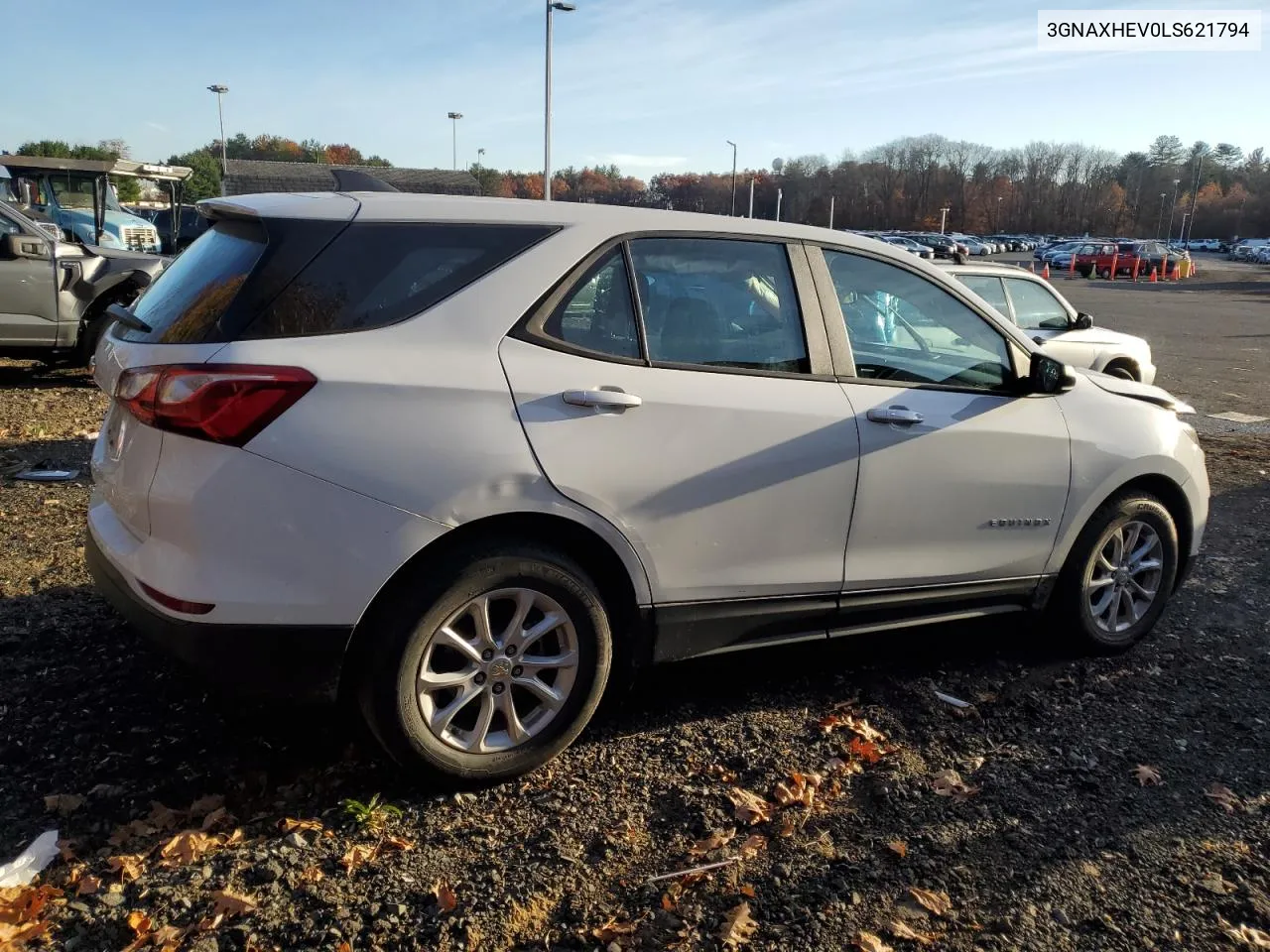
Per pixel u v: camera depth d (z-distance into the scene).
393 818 2.86
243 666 2.67
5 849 2.62
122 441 2.89
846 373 3.50
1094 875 2.74
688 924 2.49
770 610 3.42
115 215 18.56
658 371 3.12
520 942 2.40
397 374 2.73
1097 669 4.12
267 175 46.56
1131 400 4.26
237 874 2.57
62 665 3.62
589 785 3.08
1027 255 72.38
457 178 42.72
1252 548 5.84
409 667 2.79
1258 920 2.58
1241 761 3.40
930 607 3.80
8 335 9.25
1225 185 128.62
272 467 2.61
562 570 2.95
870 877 2.70
